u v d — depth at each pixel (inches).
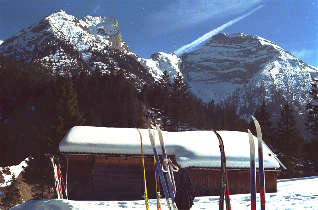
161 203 564.1
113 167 975.6
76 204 442.9
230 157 943.7
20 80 3959.2
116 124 3157.0
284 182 1012.5
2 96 3715.6
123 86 3489.2
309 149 2079.2
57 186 497.7
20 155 2824.8
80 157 976.9
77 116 2005.4
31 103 3454.7
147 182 962.1
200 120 3895.2
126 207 521.0
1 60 4872.0
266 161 940.6
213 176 932.0
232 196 637.9
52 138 1772.9
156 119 3361.2
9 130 3029.0
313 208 383.2
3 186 1857.8
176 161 942.4
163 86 3924.7
